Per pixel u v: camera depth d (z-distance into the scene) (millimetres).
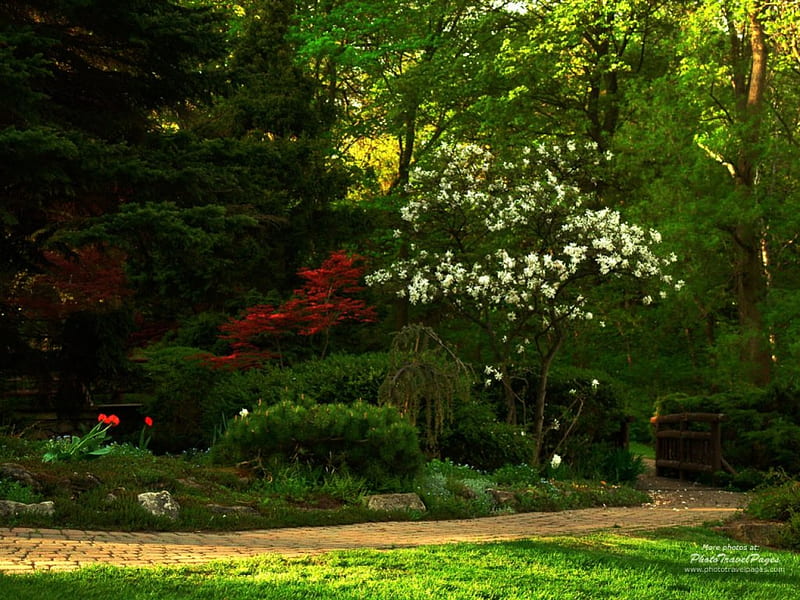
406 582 5492
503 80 27531
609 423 17422
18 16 15484
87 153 13656
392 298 23422
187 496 9289
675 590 5746
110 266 20000
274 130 22469
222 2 26078
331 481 10961
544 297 15375
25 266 16125
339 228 22062
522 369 16391
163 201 14062
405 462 11406
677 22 27078
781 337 22375
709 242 21172
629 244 15086
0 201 13883
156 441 17453
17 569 5469
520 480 13109
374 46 27328
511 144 26297
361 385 14953
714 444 17391
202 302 21516
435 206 17078
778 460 17125
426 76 26031
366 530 8812
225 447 11766
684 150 22625
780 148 22172
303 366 16094
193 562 6176
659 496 14445
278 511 9438
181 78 16531
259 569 5844
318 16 24969
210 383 17625
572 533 8641
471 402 14992
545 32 26094
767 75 25828
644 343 25062
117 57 16219
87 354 16766
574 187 16766
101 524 8039
